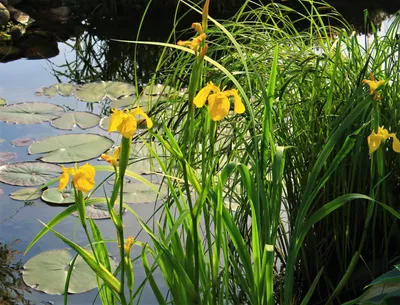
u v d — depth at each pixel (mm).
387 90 1445
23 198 2283
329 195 1444
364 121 1343
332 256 1532
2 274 1806
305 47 1597
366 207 1444
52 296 1707
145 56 4305
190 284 890
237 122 1495
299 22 4930
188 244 953
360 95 1331
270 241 978
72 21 5176
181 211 1004
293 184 1571
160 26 5105
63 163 2549
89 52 4406
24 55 4312
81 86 3549
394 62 1479
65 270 1821
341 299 1454
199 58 817
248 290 983
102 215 2135
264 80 1451
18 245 1990
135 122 752
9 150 2695
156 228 2020
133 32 4941
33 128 2947
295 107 1487
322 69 1472
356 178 1426
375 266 1451
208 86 794
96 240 998
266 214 957
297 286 1536
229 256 1129
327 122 1354
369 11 5285
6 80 3746
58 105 3215
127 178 2377
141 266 1823
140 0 5543
